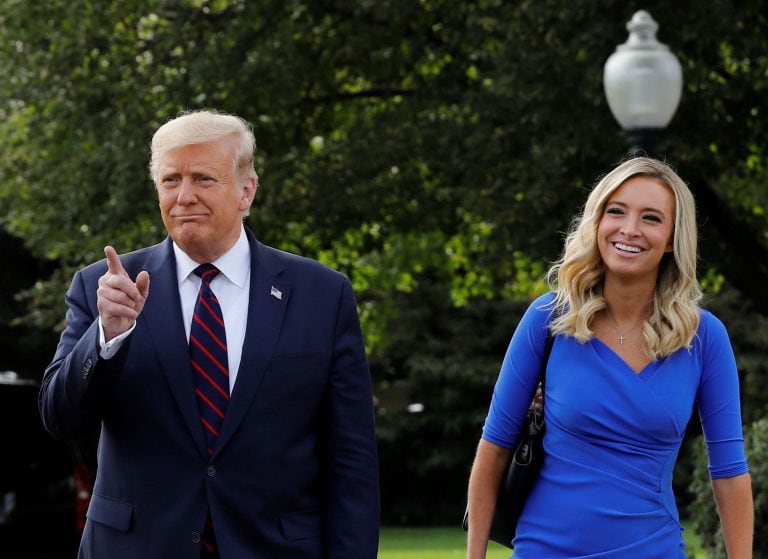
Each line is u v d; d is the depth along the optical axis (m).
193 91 30.00
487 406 50.94
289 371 8.26
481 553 8.70
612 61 18.80
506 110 27.39
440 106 30.05
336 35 30.70
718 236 29.06
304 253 32.66
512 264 34.19
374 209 30.23
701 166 27.86
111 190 29.92
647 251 8.32
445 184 30.59
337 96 32.16
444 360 50.81
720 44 26.09
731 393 8.45
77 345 7.69
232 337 8.29
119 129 30.23
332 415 8.48
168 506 8.00
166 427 8.04
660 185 8.38
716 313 50.09
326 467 8.50
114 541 8.06
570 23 26.02
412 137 29.38
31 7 31.47
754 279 29.28
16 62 32.00
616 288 8.45
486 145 27.66
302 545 8.20
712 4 25.42
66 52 30.97
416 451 51.62
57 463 18.73
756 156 29.45
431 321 52.44
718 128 27.14
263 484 8.10
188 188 8.08
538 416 8.52
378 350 49.41
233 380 8.20
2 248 46.16
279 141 31.20
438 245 37.59
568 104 26.27
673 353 8.34
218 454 8.02
